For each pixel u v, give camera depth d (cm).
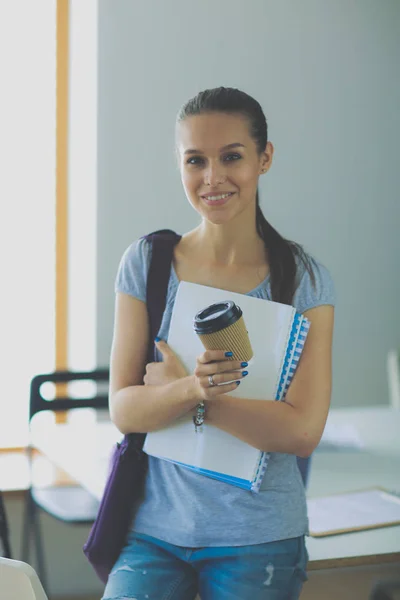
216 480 131
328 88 401
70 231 373
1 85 361
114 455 141
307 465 152
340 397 417
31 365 370
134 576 130
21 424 367
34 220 368
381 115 411
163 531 132
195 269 139
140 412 133
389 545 157
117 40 366
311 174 403
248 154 130
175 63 374
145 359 142
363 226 414
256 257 139
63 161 367
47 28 364
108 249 371
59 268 369
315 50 397
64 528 324
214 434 131
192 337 134
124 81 368
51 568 322
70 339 376
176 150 138
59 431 275
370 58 407
